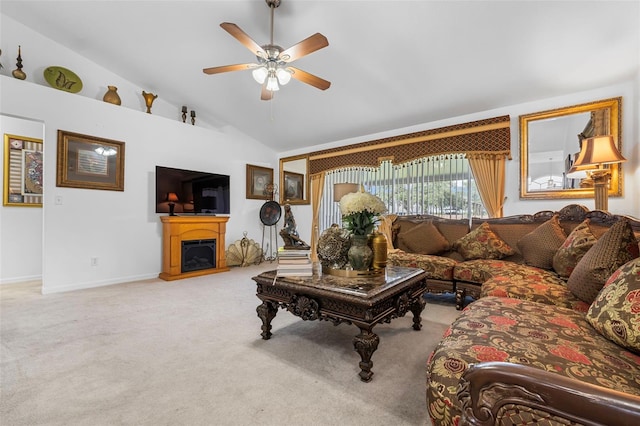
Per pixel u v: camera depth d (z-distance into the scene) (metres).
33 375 1.71
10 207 4.20
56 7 3.38
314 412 1.40
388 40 3.10
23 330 2.37
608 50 2.78
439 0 2.60
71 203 3.72
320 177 5.84
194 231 4.62
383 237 2.31
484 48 2.99
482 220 3.50
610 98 3.22
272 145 6.21
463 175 4.25
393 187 4.91
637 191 3.02
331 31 3.11
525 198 3.72
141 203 4.37
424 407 1.43
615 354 1.04
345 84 3.91
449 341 1.18
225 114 5.23
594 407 0.47
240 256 5.40
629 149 3.12
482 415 0.59
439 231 3.69
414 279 2.18
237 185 5.66
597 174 3.04
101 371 1.76
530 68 3.15
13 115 3.32
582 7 2.44
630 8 2.37
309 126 5.19
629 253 1.51
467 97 3.78
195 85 4.53
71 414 1.38
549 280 2.19
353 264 2.17
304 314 1.96
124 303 3.12
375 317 1.74
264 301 2.22
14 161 4.24
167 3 3.14
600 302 1.25
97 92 4.26
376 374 1.73
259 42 3.41
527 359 0.99
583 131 3.38
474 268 2.86
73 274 3.73
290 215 3.45
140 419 1.35
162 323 2.54
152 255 4.48
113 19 3.45
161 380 1.66
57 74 3.82
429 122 4.52
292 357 1.94
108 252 4.03
